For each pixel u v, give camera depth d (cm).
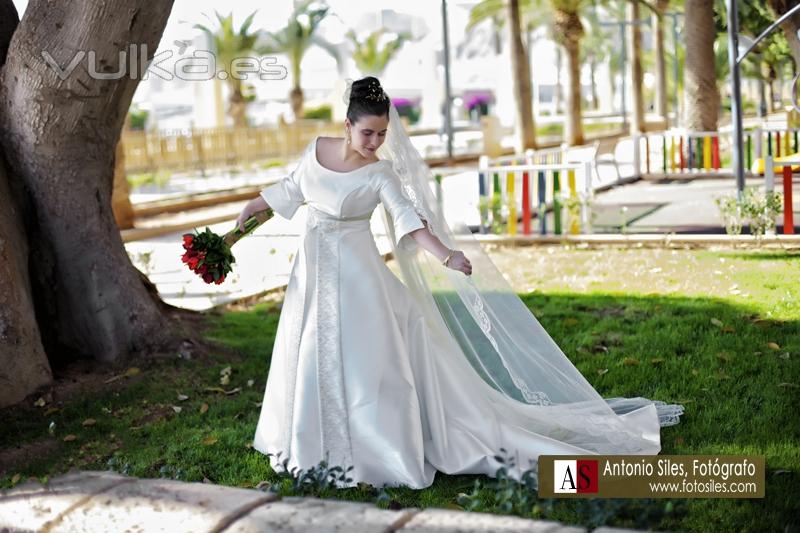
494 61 4159
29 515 385
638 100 3034
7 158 575
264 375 584
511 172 1063
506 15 2417
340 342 400
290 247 1110
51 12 530
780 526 338
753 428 441
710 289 751
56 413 519
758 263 854
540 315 696
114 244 609
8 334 526
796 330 612
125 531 360
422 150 2730
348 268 406
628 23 3000
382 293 406
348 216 408
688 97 1844
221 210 1617
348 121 395
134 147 2112
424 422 411
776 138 1705
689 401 484
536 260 951
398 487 391
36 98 550
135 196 1817
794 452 408
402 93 4275
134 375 579
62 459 452
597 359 572
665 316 666
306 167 415
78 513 377
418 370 412
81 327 600
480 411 413
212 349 629
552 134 3875
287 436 411
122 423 502
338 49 3516
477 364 444
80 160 584
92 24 524
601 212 1308
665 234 1030
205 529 350
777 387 498
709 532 337
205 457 443
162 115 3231
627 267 874
